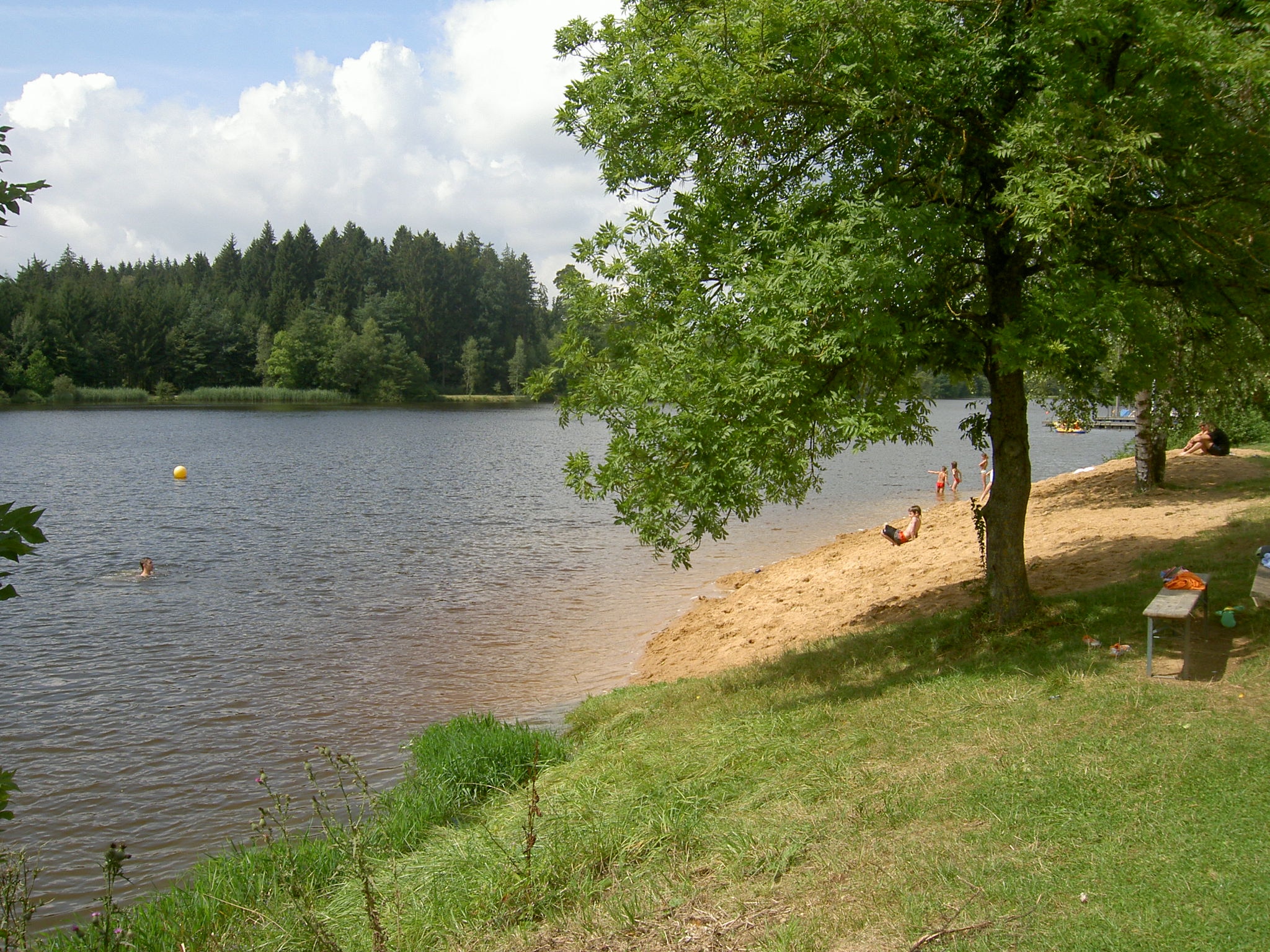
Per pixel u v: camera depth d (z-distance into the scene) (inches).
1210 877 183.5
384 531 1143.0
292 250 6259.8
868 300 307.1
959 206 360.2
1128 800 219.9
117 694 525.0
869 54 335.3
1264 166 324.8
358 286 6151.6
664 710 419.5
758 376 319.9
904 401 394.6
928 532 821.2
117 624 690.8
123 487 1562.5
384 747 441.7
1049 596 429.4
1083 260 365.1
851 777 267.9
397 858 296.8
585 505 1403.8
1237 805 208.2
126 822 362.0
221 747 441.4
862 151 369.1
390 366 5541.3
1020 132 316.5
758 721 351.6
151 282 6102.4
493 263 6825.8
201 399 5191.9
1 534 132.3
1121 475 847.7
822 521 1179.9
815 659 445.7
